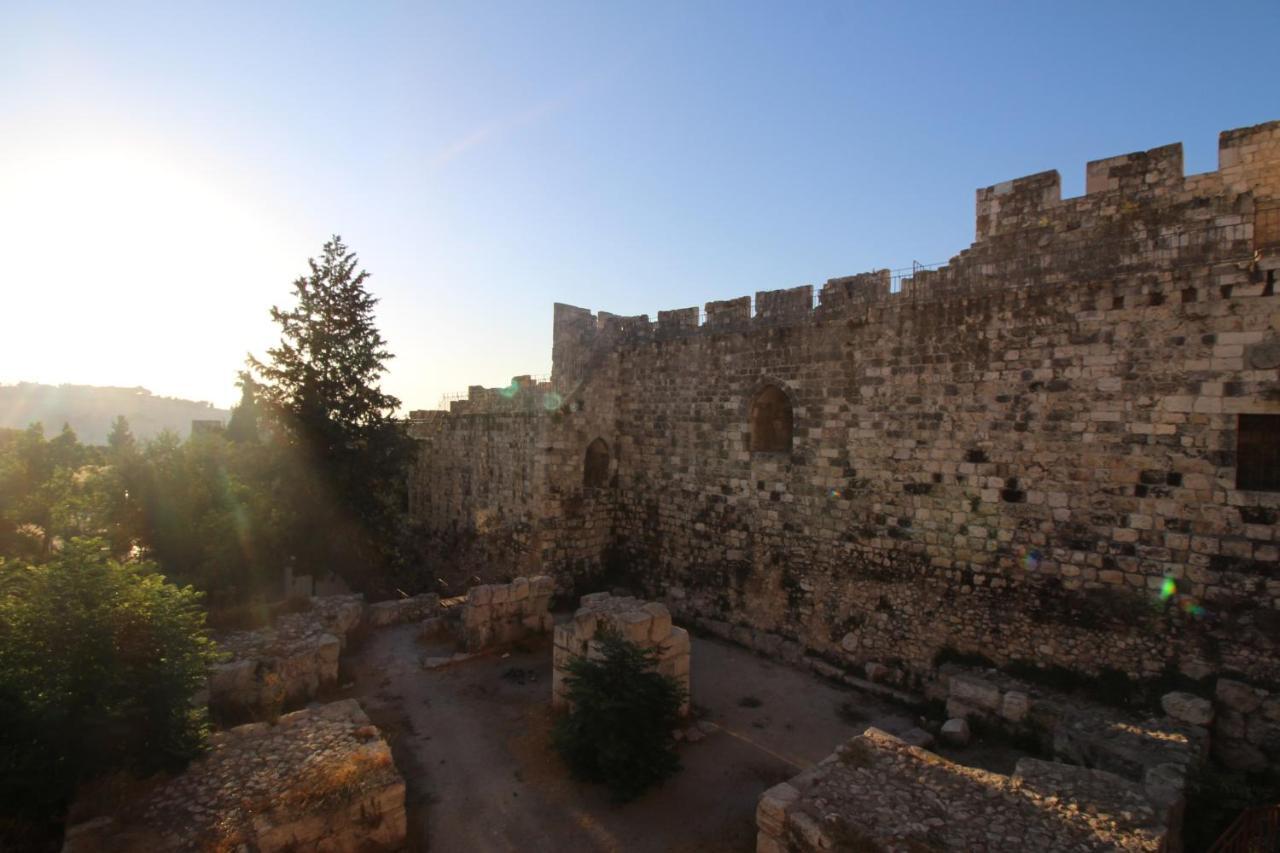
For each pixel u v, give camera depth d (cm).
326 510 2908
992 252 1892
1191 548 1502
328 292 3072
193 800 1120
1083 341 1658
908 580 1945
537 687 1897
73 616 1164
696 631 2489
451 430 3562
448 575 3512
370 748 1281
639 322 2928
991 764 1503
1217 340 1479
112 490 2566
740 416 2447
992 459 1797
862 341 2077
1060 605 1672
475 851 1209
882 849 963
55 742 1102
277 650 1803
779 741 1638
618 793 1356
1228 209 1534
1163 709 1478
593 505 2938
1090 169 1739
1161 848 966
